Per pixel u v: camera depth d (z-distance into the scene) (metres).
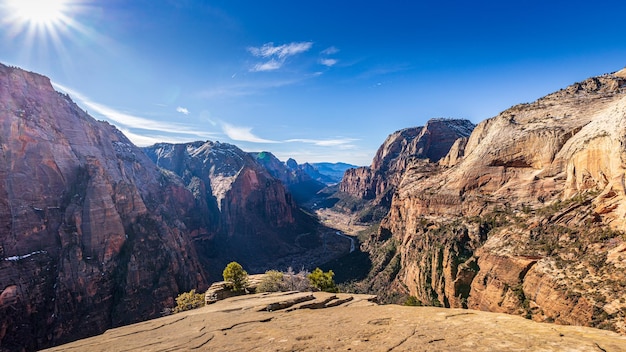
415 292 73.69
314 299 20.02
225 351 9.84
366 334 10.41
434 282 66.62
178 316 17.70
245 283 41.62
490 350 7.91
